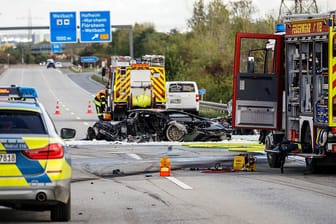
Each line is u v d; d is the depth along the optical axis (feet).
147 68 241.35
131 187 98.02
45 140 66.18
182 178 107.96
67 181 67.05
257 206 80.69
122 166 126.00
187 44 582.76
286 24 117.80
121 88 241.14
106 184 101.60
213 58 523.29
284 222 70.44
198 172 116.57
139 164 129.08
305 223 69.87
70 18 382.01
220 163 130.00
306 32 111.86
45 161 65.77
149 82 241.76
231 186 98.22
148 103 241.14
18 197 64.95
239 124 122.52
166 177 109.50
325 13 109.91
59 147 66.64
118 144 172.86
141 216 74.28
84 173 116.06
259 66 134.72
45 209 69.46
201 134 176.65
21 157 65.26
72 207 80.53
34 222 70.54
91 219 72.54
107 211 77.66
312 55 110.93
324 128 108.37
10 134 66.23
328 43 106.01
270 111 122.72
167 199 86.48
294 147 114.62
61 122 266.16
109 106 247.70
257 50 131.44
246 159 119.24
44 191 65.31
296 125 116.98
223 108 291.58
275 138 124.77
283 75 122.31
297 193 91.15
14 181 64.75
